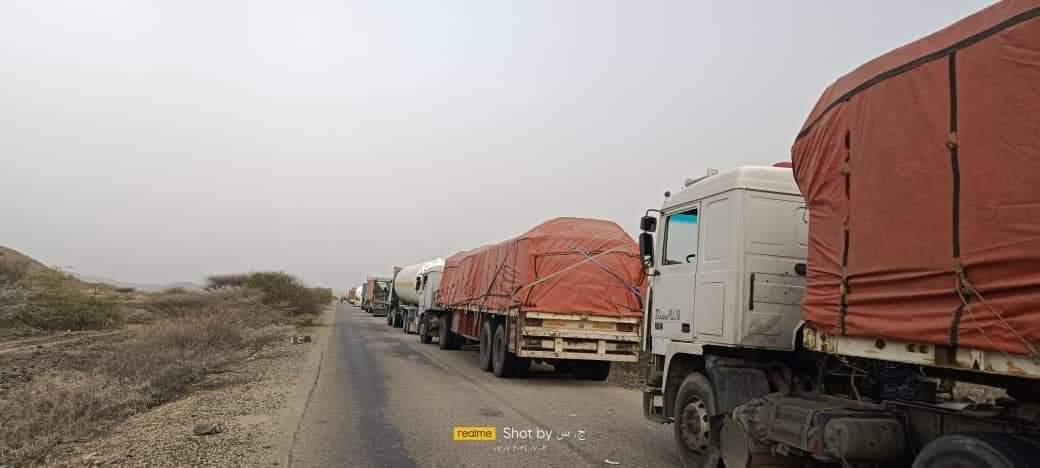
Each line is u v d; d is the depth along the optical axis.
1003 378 3.61
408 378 13.47
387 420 8.84
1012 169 3.11
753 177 6.04
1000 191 3.16
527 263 13.17
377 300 53.88
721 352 6.25
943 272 3.46
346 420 8.77
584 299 13.17
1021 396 3.63
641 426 8.84
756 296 5.84
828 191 4.55
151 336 15.32
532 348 12.96
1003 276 3.11
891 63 4.05
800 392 5.55
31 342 20.17
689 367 6.92
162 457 6.64
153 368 12.09
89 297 26.53
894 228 3.84
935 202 3.55
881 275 3.92
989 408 4.01
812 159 4.82
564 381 13.88
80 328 25.27
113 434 7.82
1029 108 3.05
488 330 15.51
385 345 22.89
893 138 3.91
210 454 6.78
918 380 4.63
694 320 6.52
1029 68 3.07
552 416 9.45
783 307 5.86
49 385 10.82
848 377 5.32
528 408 10.09
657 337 7.34
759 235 5.95
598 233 13.87
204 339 16.45
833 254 4.44
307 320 35.34
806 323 4.77
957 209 3.40
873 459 4.30
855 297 4.16
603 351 13.18
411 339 27.05
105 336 21.44
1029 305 2.97
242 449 7.02
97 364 13.30
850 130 4.34
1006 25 3.22
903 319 3.73
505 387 12.51
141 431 7.91
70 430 7.73
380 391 11.50
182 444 7.21
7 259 27.17
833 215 4.47
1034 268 2.96
